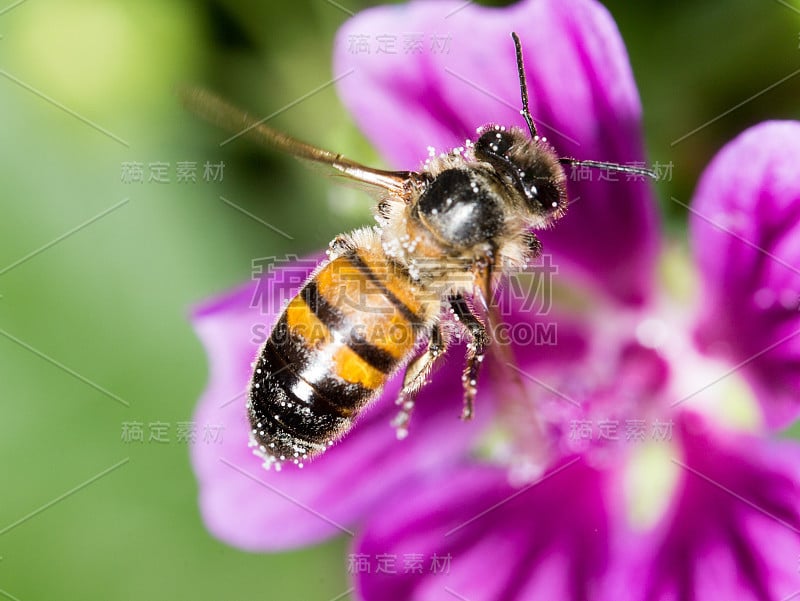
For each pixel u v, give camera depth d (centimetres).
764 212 10
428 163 10
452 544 10
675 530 10
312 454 10
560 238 10
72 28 11
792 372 10
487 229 10
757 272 10
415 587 10
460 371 10
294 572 11
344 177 10
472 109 10
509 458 11
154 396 11
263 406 10
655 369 11
